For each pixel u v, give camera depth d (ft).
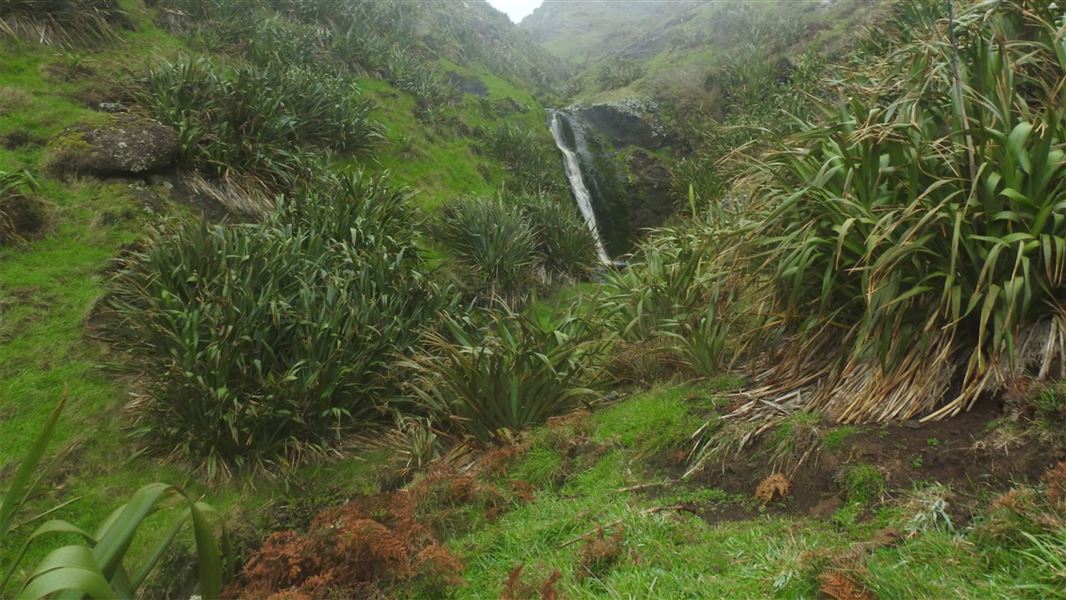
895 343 10.30
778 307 12.88
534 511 11.06
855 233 10.75
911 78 12.17
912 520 7.81
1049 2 11.70
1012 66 10.78
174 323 14.62
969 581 6.66
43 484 12.62
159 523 12.11
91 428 14.11
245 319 14.97
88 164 21.25
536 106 52.29
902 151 10.81
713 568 8.11
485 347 15.10
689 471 10.98
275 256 17.49
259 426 14.19
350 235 21.65
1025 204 9.34
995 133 9.53
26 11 26.32
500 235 27.07
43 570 4.87
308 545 10.19
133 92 25.13
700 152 43.78
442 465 12.94
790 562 7.36
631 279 19.26
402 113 38.24
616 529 9.45
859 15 50.65
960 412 9.35
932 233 9.89
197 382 13.75
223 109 24.75
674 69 54.85
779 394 11.91
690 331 14.34
